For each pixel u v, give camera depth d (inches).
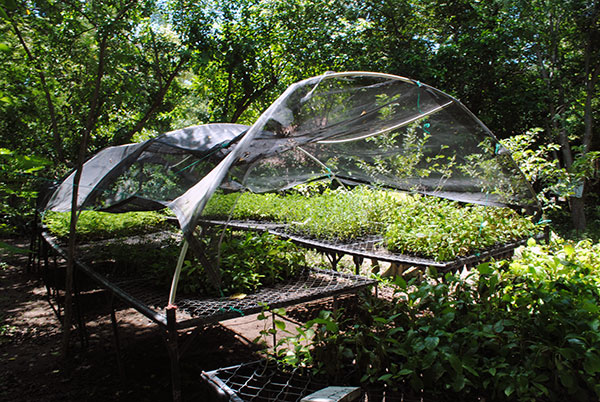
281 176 231.6
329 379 111.5
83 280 314.2
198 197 118.8
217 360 176.6
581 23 453.7
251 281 151.1
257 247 170.6
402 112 175.9
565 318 115.4
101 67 196.7
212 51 484.4
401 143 229.6
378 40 508.7
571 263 140.8
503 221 224.8
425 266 176.9
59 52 244.5
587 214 548.4
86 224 260.1
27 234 477.1
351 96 154.4
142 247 208.1
